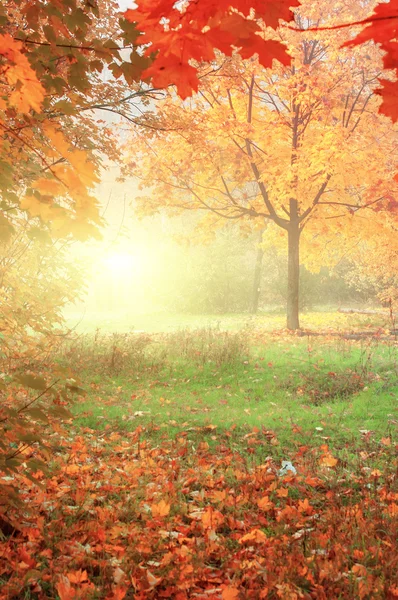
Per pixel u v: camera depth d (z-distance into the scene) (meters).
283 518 4.18
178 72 1.87
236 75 11.37
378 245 19.27
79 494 4.45
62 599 2.92
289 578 3.24
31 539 3.63
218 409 8.47
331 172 15.58
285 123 16.78
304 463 5.68
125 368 11.38
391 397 8.93
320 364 11.44
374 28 1.59
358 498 4.76
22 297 5.91
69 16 3.13
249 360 12.17
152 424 7.16
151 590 3.21
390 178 16.83
